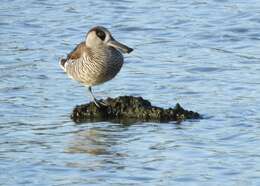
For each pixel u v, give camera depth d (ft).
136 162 47.50
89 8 89.30
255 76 66.13
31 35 80.18
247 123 54.39
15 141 51.75
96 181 44.50
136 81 65.41
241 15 84.69
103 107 56.70
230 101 59.62
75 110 56.70
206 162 47.21
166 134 52.49
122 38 79.51
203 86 63.77
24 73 67.87
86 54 55.88
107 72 55.98
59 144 51.08
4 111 58.13
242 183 43.93
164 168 46.39
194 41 77.61
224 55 72.79
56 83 65.10
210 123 54.60
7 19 85.15
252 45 75.92
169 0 91.76
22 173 45.85
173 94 61.98
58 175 45.52
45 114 57.52
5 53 73.87
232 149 49.39
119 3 90.89
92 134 52.90
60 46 76.54
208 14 85.66
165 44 77.00
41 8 89.51
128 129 53.78
